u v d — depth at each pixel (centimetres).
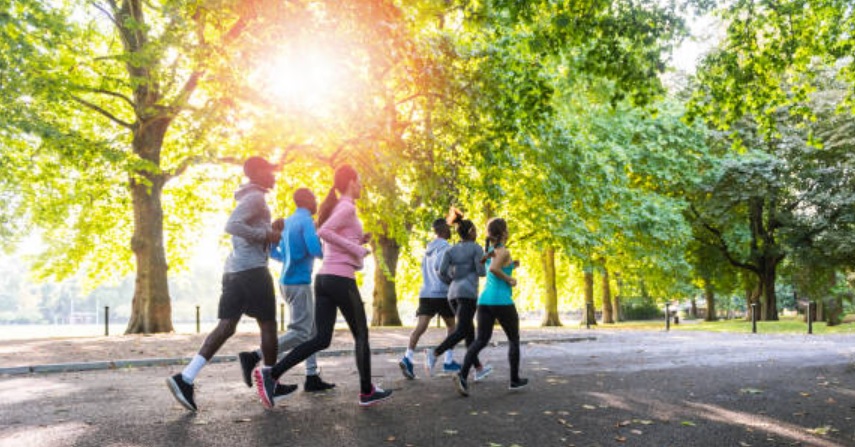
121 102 2173
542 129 2023
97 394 725
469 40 1759
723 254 3419
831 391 750
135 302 1888
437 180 1659
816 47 1297
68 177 2133
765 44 1265
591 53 1136
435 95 1545
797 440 510
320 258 630
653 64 1098
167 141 2286
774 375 891
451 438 502
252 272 597
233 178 2145
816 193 2938
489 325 717
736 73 1241
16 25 1356
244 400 669
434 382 807
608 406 644
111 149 1585
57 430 526
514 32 1619
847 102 1390
